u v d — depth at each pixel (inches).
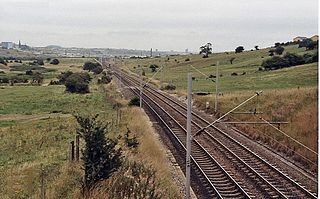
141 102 2389.3
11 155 1369.3
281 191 928.9
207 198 898.7
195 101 2586.1
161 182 959.0
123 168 978.1
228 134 1615.4
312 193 915.4
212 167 1127.0
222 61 5994.1
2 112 2591.0
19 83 4653.1
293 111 1856.5
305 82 3206.2
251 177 1024.2
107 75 5000.0
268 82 3427.7
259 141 1524.4
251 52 6466.5
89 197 786.2
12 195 868.6
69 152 1269.7
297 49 5565.9
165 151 1334.9
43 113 2529.5
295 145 1362.0
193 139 1475.1
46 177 966.4
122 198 810.8
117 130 1595.7
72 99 3088.1
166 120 1893.5
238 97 2372.0
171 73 5418.3
